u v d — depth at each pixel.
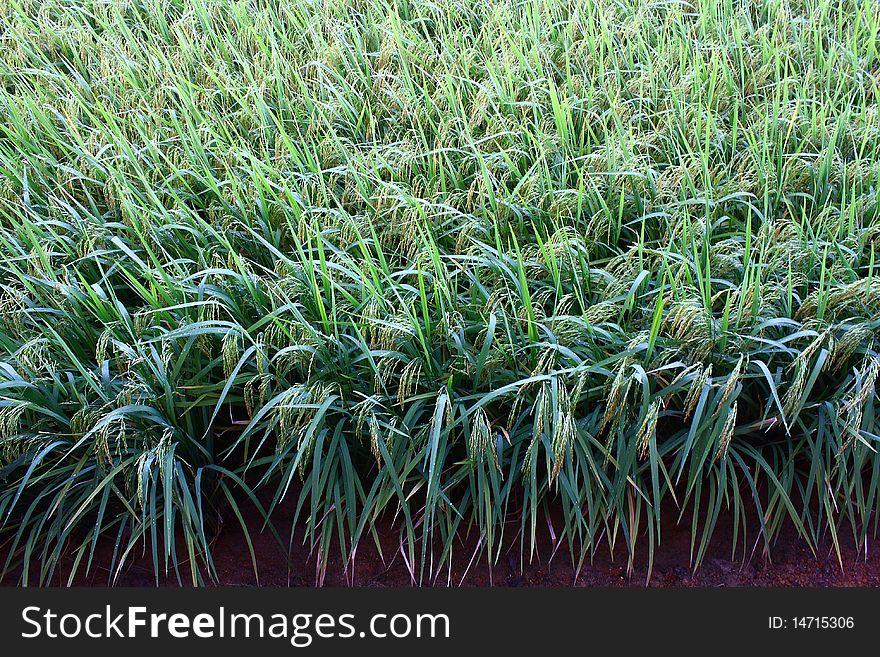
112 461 3.21
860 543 3.49
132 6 5.89
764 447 3.56
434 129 4.66
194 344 3.49
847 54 4.95
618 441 3.22
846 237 3.87
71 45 5.41
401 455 3.32
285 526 3.64
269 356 3.53
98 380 3.44
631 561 3.27
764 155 4.12
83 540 3.55
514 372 3.37
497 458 3.22
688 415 3.28
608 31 5.18
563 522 3.56
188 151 4.31
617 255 4.06
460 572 3.45
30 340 3.40
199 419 3.54
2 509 3.27
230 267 3.88
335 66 5.28
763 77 4.93
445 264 3.92
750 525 3.55
